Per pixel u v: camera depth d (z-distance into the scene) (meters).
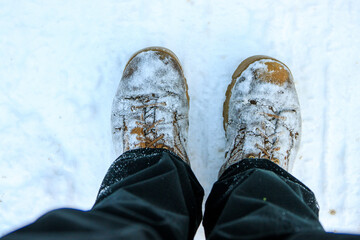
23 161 1.23
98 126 1.22
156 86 1.10
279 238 0.60
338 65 1.19
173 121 1.08
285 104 1.10
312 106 1.19
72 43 1.22
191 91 1.20
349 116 1.19
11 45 1.23
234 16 1.19
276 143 1.05
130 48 1.21
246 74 1.12
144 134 1.05
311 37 1.19
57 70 1.23
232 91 1.15
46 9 1.22
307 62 1.19
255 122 1.06
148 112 1.08
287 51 1.19
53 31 1.22
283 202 0.73
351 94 1.19
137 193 0.70
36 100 1.23
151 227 0.63
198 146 1.20
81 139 1.22
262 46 1.19
